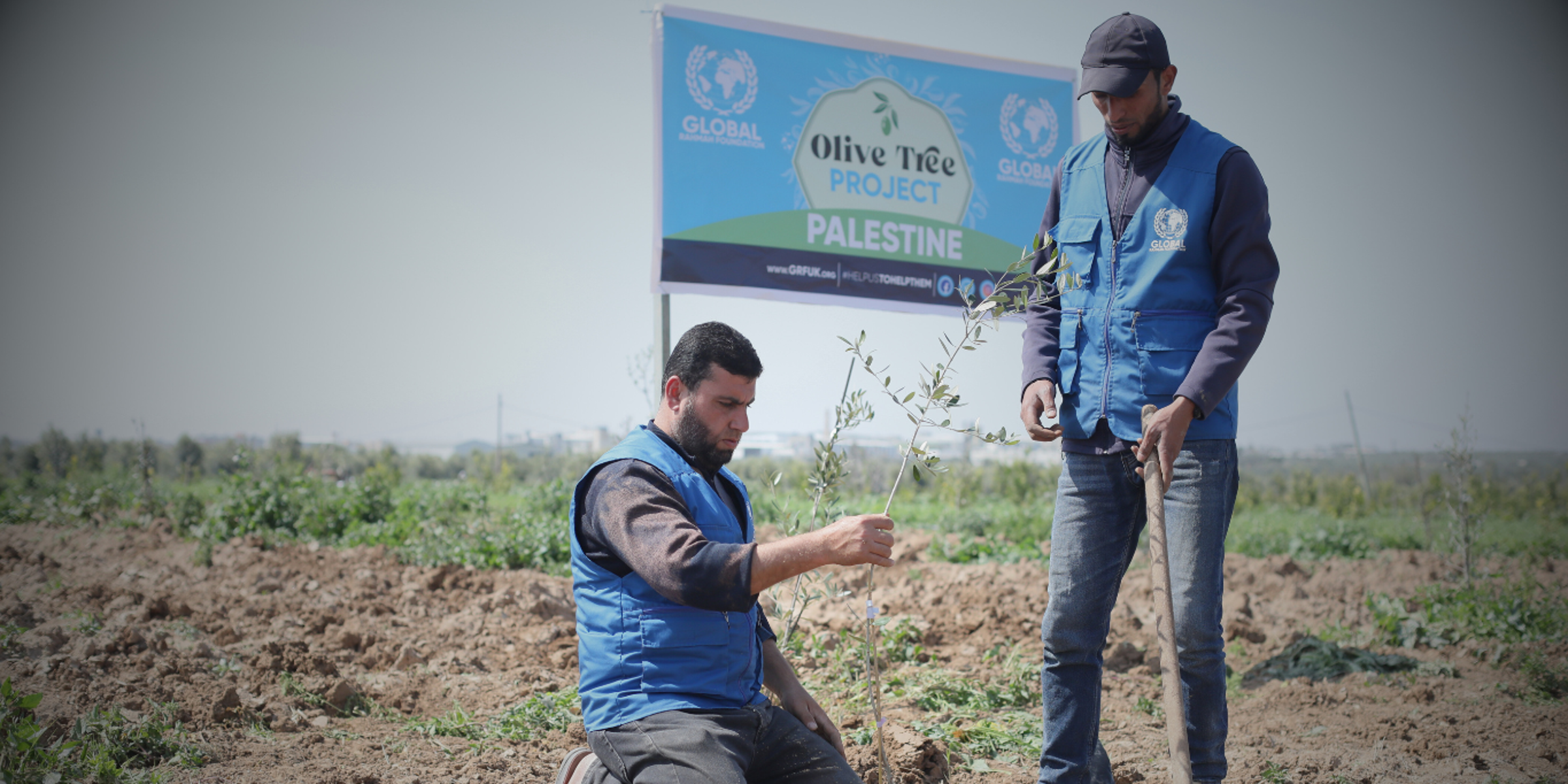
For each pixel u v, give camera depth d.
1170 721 2.37
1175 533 2.76
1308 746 4.20
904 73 6.30
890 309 6.22
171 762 3.47
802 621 5.65
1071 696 2.93
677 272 5.72
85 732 3.56
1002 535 13.48
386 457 32.22
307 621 6.21
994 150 6.54
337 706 4.39
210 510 12.30
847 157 6.14
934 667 5.14
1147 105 2.79
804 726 2.50
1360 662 5.55
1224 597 7.30
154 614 5.91
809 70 6.06
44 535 11.51
